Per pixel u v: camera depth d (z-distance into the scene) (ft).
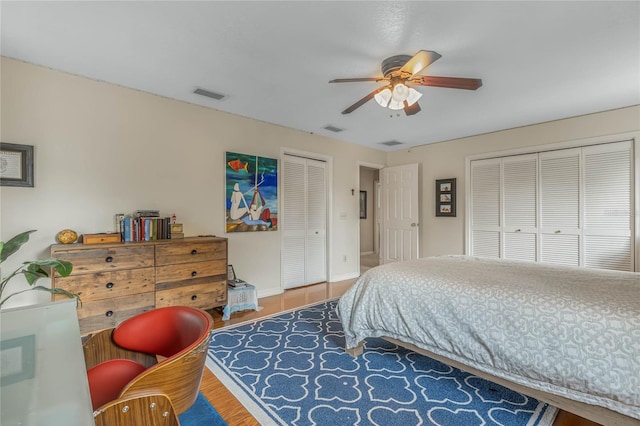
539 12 6.10
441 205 16.63
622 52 7.57
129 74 8.98
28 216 8.29
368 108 11.69
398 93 7.54
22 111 8.20
